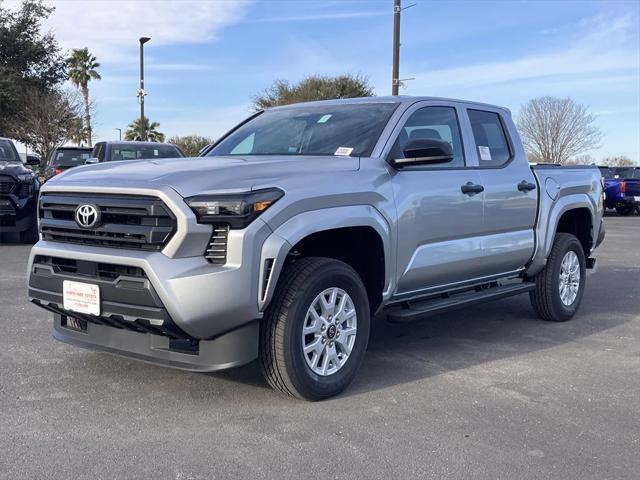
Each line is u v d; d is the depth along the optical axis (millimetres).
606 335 6316
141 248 3926
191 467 3377
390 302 4973
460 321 6816
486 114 6066
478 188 5473
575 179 6949
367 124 5109
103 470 3324
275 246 3936
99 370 4871
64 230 4297
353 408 4234
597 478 3350
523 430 3934
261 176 4125
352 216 4371
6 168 11219
